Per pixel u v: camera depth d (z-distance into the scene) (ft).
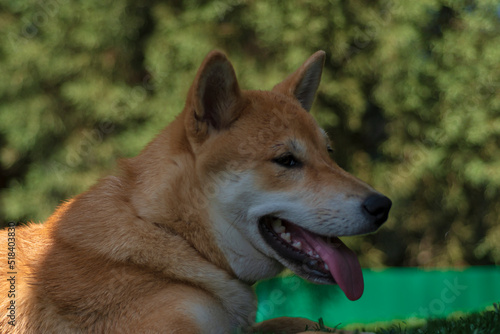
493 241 40.73
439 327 13.12
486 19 37.06
